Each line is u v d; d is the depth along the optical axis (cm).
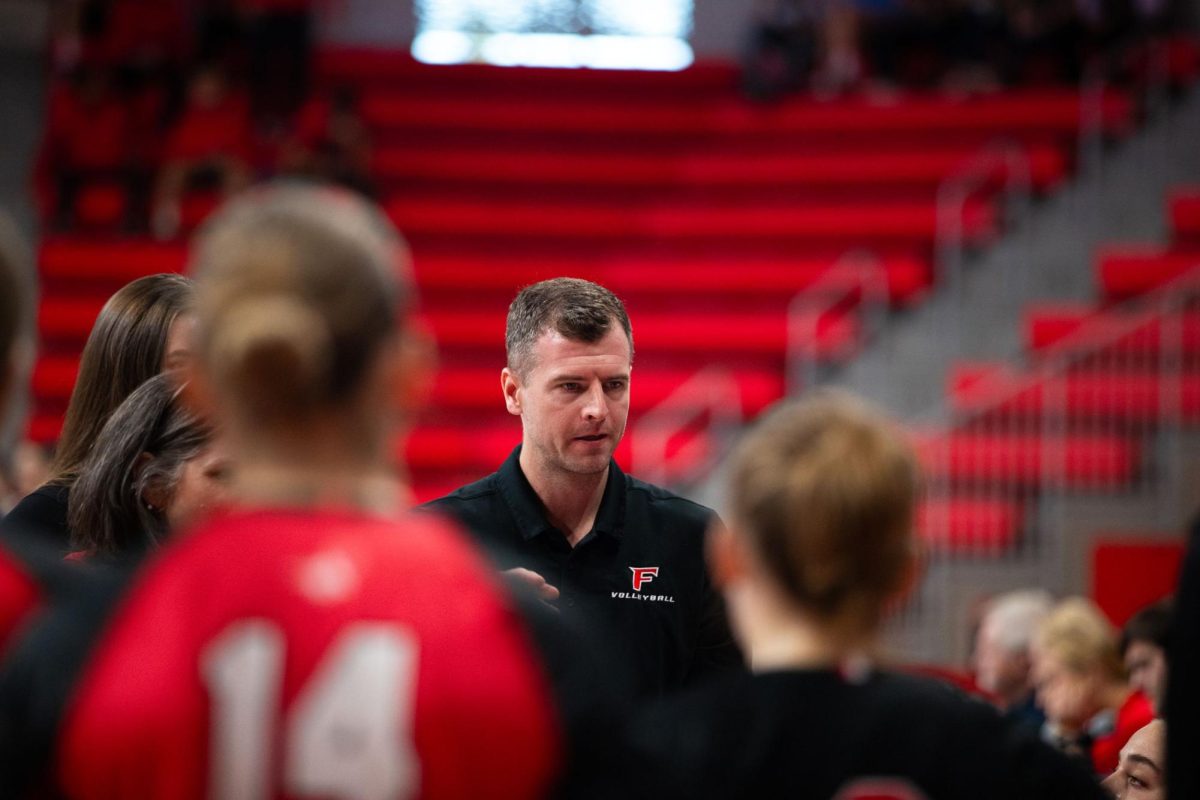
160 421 504
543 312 598
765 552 353
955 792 344
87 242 2450
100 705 278
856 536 346
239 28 2694
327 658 276
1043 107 2670
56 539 544
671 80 3000
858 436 355
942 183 2597
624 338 600
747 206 2680
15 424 2119
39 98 2717
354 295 288
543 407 592
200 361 297
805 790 345
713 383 2152
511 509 607
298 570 283
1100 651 857
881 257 2456
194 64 2691
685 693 372
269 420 288
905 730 348
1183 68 2631
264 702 274
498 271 2450
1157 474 1825
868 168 2641
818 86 2884
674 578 604
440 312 2411
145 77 2589
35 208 2614
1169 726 389
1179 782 386
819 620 356
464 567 298
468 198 2728
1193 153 2473
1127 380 1941
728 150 2817
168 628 282
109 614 292
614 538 602
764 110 2845
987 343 2256
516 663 290
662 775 308
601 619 593
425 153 2791
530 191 2745
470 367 2308
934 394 2184
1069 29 2759
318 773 271
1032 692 1013
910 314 2295
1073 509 1770
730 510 366
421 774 274
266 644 277
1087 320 2123
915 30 2850
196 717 274
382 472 301
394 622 281
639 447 1992
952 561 1748
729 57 3039
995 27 2805
